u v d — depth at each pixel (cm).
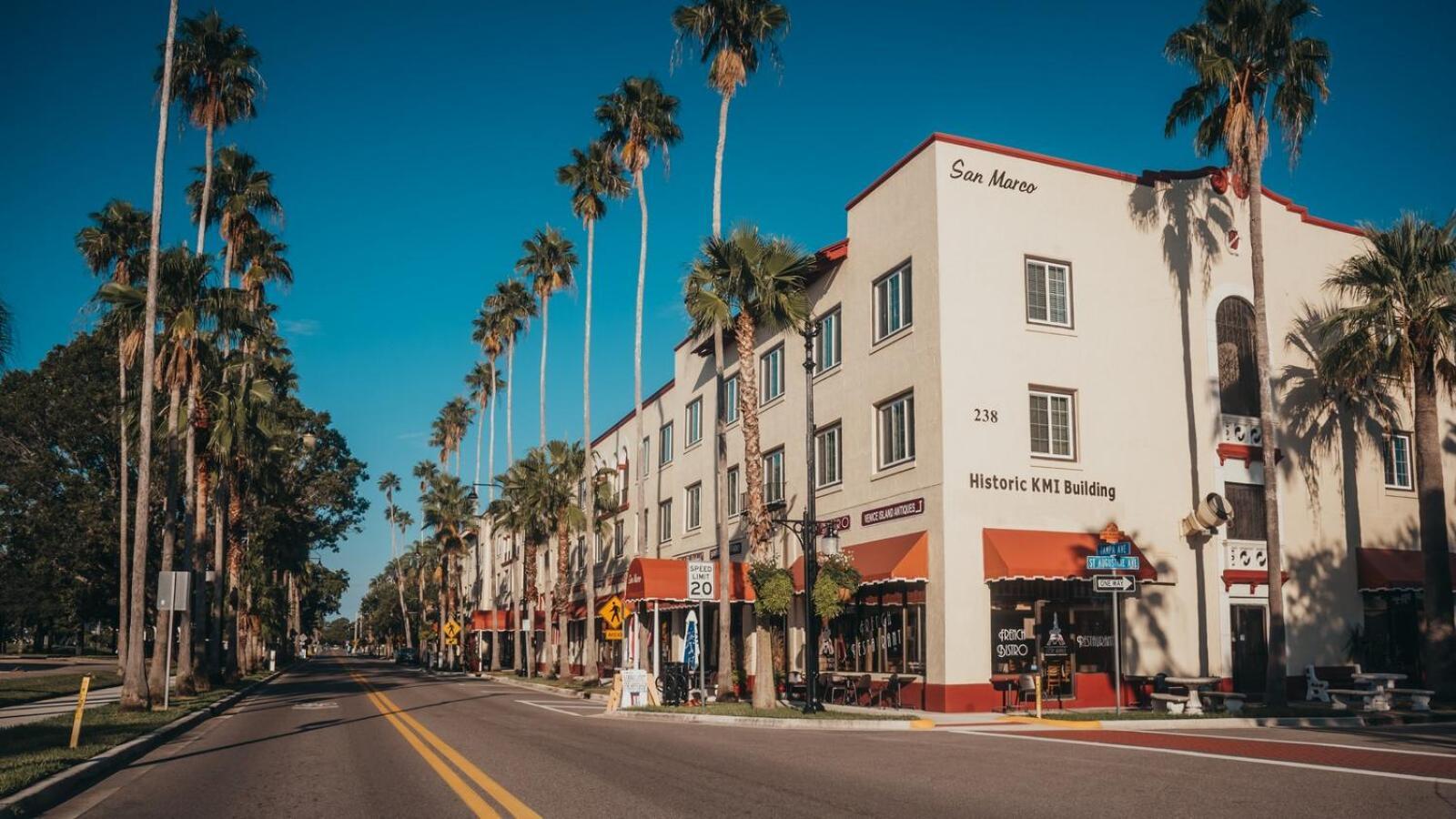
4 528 5791
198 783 1272
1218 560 2670
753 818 910
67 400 5806
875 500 2764
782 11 3112
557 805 996
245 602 6150
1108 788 1072
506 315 6144
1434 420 2602
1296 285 2955
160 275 2855
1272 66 2394
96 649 10650
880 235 2845
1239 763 1274
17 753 1448
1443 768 1211
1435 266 2628
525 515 5456
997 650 2423
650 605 4306
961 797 1019
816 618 2978
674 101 4031
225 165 4025
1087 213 2725
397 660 11000
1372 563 2823
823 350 3166
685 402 4441
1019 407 2558
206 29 3145
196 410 3338
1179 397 2736
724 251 2600
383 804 1045
